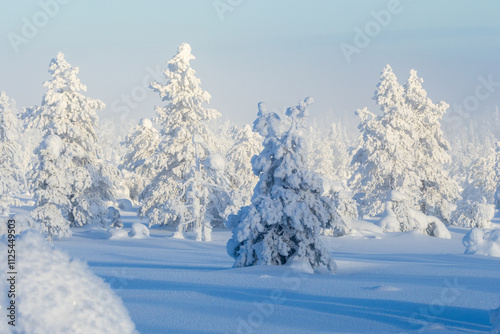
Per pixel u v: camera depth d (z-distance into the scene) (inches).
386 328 350.9
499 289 522.3
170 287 531.2
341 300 455.5
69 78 1635.1
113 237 1419.8
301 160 748.0
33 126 1638.8
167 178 1834.4
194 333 326.0
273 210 738.8
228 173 1825.8
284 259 761.6
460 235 1808.6
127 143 2138.3
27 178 1366.9
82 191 1632.6
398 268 743.1
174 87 1861.5
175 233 1521.9
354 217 1518.2
